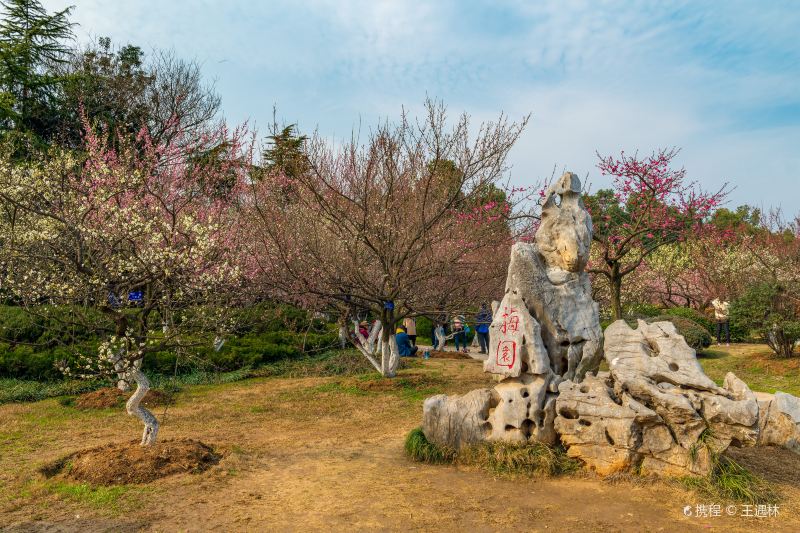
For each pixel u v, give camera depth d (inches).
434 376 517.3
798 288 611.2
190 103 1019.3
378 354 633.6
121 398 415.2
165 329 396.8
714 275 1009.5
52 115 938.7
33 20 938.7
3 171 410.0
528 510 208.5
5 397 422.6
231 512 208.5
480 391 276.7
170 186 518.6
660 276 1084.5
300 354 625.0
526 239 568.7
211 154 580.4
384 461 270.7
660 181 590.9
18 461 281.9
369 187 444.1
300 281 432.8
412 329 711.7
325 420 369.7
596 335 289.6
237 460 268.7
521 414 259.9
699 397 230.2
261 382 511.2
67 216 343.3
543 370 263.1
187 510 210.4
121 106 944.3
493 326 277.1
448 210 459.2
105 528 195.8
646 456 234.7
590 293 298.0
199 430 344.8
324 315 699.4
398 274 437.4
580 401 247.3
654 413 229.1
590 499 217.6
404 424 352.8
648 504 212.5
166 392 450.9
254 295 514.3
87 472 245.9
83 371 471.8
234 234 508.4
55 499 222.5
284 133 520.7
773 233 1061.1
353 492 228.2
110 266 368.8
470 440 267.6
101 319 416.2
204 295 422.3
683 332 693.3
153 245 391.5
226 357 553.0
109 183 454.9
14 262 382.3
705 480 222.1
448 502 216.4
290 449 297.1
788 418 289.3
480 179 449.4
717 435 226.5
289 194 506.3
